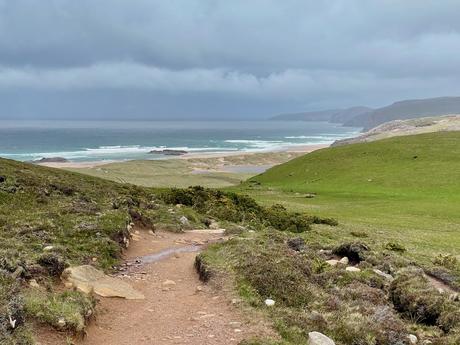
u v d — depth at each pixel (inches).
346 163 3651.6
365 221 1796.3
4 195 1055.6
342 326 473.4
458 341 483.8
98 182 1750.7
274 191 2979.8
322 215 1959.9
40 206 1038.4
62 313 406.6
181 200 1528.1
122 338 428.5
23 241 663.1
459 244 1336.1
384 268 784.3
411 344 476.1
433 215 1982.0
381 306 564.1
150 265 711.7
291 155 6983.3
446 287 724.7
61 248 638.5
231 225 1188.5
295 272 612.7
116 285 564.7
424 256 1041.5
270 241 826.8
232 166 6048.2
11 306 385.4
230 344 411.5
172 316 488.7
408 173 3120.1
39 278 498.9
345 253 868.6
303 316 484.1
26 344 350.3
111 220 856.3
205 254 697.0
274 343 402.3
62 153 7696.9
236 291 547.5
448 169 3093.0
